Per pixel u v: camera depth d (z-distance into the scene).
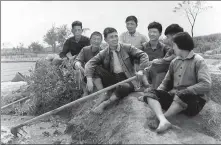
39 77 5.08
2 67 14.81
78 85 4.95
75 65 4.71
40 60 5.39
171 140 2.61
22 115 5.01
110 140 3.00
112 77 3.79
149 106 3.18
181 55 3.16
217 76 3.94
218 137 2.94
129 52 3.80
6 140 3.65
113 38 3.66
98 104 3.78
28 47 32.78
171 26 3.74
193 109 3.02
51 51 29.47
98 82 3.87
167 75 3.36
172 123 2.98
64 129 4.01
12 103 5.30
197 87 2.90
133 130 2.85
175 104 2.98
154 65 3.76
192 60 3.07
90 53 4.79
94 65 3.84
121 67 3.78
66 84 5.00
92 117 3.64
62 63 5.26
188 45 3.06
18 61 22.72
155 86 3.71
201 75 2.95
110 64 3.81
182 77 3.11
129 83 3.65
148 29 4.35
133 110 3.19
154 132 2.77
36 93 5.02
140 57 3.69
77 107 4.66
